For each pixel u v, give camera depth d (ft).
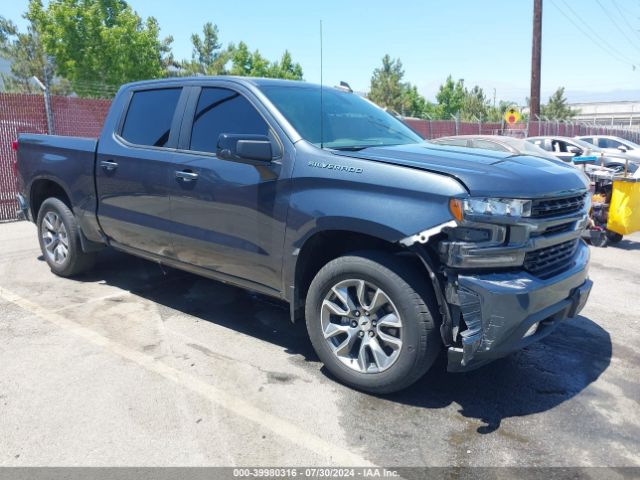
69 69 88.22
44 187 19.39
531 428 10.44
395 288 10.59
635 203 26.00
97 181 16.60
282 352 13.52
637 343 14.71
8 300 16.70
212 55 155.02
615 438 10.17
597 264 23.73
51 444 9.57
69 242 18.22
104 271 19.95
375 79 177.78
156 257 15.79
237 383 11.86
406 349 10.63
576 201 11.81
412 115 179.93
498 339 9.98
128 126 16.14
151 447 9.54
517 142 35.47
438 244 10.18
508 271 10.28
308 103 13.87
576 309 11.95
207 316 15.79
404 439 9.98
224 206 13.16
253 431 10.09
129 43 91.35
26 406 10.72
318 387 11.78
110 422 10.25
